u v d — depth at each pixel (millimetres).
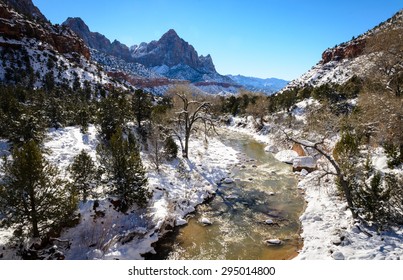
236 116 66500
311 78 118188
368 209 12250
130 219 13602
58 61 88062
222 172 24406
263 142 41656
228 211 16609
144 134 30203
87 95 68000
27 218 9945
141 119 32938
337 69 103250
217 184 21578
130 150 15828
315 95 48875
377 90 22781
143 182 14672
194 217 15789
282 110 57344
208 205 17500
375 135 19219
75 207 10797
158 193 16938
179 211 15898
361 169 15539
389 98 18359
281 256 11672
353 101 36656
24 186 9516
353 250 10766
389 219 11906
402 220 11680
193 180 21203
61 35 115688
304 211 16156
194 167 24750
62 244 10922
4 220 9586
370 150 18016
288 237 13336
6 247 9883
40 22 112562
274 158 31031
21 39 87312
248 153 33781
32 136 19812
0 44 77312
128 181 14031
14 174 9453
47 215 10164
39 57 81812
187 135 27031
